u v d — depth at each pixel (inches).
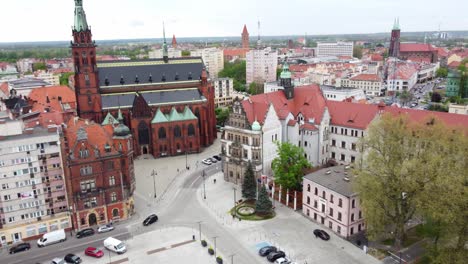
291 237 3395.7
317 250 3174.2
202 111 6259.8
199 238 3442.4
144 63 6368.1
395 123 3147.1
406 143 3147.1
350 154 4778.5
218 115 7573.8
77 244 3425.2
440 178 2603.3
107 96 5979.3
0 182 3344.0
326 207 3533.5
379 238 3316.9
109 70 6131.9
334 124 4857.3
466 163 2640.3
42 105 5782.5
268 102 4761.3
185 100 6225.4
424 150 2960.1
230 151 4685.0
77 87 5689.0
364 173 3068.4
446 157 2753.4
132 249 3307.1
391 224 3516.2
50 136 3462.1
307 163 4114.2
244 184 4119.1
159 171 5236.2
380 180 3004.4
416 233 3366.1
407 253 3080.7
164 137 5866.1
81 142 3560.5
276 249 3154.5
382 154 3102.9
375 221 3014.3
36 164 3452.3
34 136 3410.4
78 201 3609.7
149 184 4771.2
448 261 2618.1
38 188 3503.9
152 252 3248.0
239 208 3988.7
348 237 3341.5
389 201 3038.9
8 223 3442.4
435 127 3070.9
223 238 3425.2
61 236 3464.6
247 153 4483.3
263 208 3782.0
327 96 7696.9
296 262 2994.6
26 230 3513.8
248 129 4429.1
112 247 3255.4
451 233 2684.5
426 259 2979.8
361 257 3056.1
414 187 2827.3
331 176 3688.5
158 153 5861.2
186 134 5959.6
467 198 2461.9
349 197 3243.1
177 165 5472.4
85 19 5590.6
